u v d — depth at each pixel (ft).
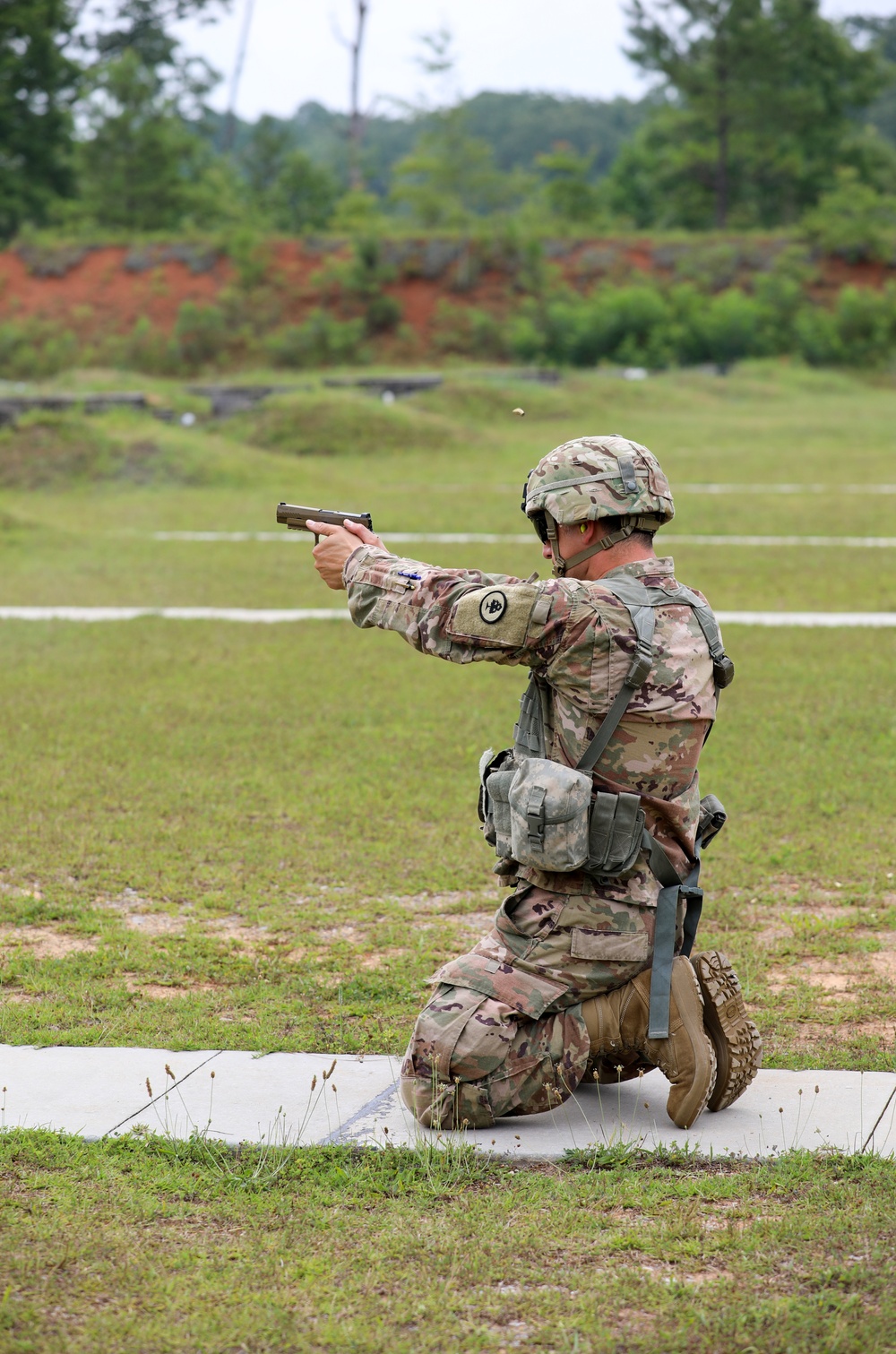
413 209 437.58
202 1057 29.43
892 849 45.96
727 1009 25.70
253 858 45.19
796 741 60.59
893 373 349.20
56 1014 31.83
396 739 61.36
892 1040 30.58
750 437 239.30
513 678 75.31
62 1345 18.38
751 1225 21.77
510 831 24.86
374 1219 22.25
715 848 46.09
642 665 24.31
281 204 530.27
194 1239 21.54
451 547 131.54
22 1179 23.52
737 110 494.59
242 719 65.36
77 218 463.42
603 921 24.89
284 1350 18.49
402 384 278.46
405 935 38.19
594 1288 19.94
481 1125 25.70
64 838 46.98
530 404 263.08
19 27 444.14
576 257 406.62
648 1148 24.82
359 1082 28.02
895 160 558.56
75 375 317.63
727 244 409.49
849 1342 18.26
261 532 145.28
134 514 159.53
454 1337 18.72
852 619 94.43
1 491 177.88
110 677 75.15
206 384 296.92
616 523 25.32
